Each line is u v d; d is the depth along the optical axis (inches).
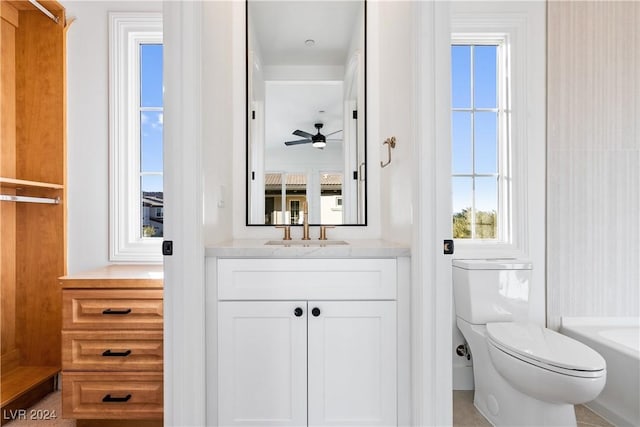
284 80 84.0
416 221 50.1
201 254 48.9
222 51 68.7
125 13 79.7
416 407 50.3
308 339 53.5
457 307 77.6
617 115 80.9
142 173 84.1
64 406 62.3
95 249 80.1
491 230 86.7
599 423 65.7
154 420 64.5
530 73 81.7
